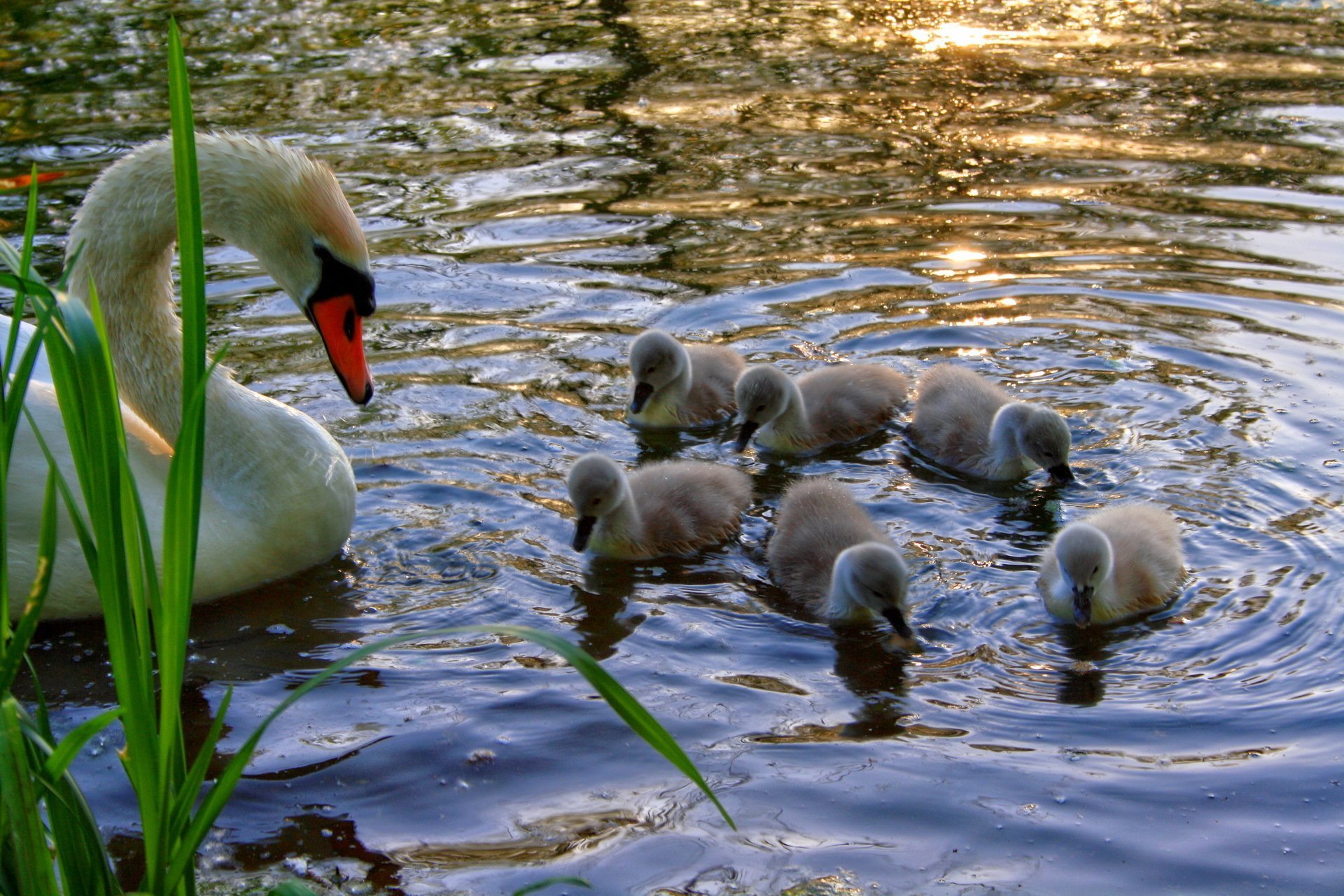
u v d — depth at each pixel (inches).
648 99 493.4
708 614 217.0
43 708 123.4
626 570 233.9
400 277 349.4
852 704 187.0
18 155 422.0
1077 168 421.7
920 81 512.1
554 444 275.1
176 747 123.6
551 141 449.7
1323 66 516.4
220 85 501.0
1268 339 307.6
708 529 248.1
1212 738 176.7
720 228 380.8
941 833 156.3
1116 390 291.6
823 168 425.7
